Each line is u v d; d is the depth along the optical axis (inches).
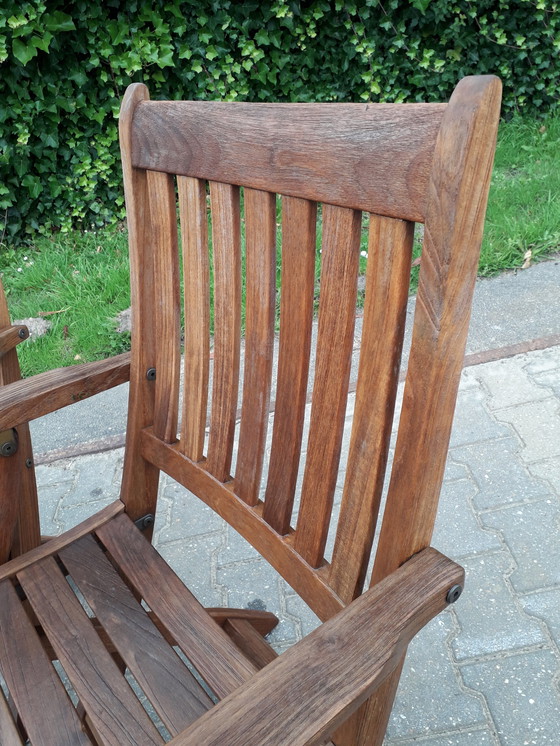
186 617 42.3
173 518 82.0
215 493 44.8
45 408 45.9
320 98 165.6
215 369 42.3
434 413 27.8
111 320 122.8
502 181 148.7
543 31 163.3
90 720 37.4
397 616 28.4
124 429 101.1
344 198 29.5
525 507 75.2
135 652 40.2
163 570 46.1
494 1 161.2
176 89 152.2
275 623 64.0
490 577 67.5
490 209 136.6
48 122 141.6
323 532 36.6
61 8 133.6
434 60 166.2
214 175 37.3
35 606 43.9
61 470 94.2
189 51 145.1
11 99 135.8
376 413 30.9
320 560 37.6
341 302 31.6
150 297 47.2
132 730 35.6
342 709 24.7
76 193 151.6
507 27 163.2
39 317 127.0
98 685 38.3
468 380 96.7
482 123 23.3
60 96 139.8
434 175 24.7
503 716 54.9
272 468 39.1
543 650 59.8
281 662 26.6
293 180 32.1
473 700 56.6
